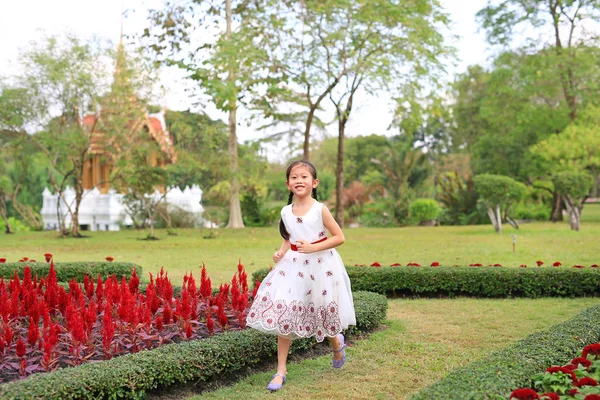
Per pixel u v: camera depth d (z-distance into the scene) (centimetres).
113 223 2583
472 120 3647
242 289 581
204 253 1447
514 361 354
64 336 443
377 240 1766
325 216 426
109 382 360
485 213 2794
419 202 2830
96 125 2117
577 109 2770
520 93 2748
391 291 831
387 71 1941
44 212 2747
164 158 2245
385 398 392
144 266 1176
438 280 805
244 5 2400
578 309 700
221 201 2495
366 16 1886
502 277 792
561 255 1225
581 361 345
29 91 1911
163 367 389
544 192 3125
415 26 1939
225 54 1897
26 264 888
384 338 564
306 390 408
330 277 421
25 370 391
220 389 414
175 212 2603
